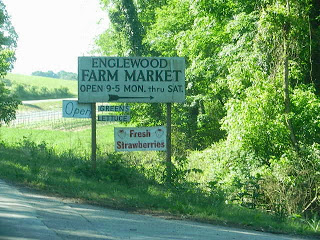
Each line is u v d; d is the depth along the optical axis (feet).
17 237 19.27
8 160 47.98
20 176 37.81
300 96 55.77
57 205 29.14
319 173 47.50
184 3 99.66
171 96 46.44
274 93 55.06
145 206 32.76
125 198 34.40
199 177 61.26
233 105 57.41
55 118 250.98
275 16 51.88
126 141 45.93
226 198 40.11
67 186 36.17
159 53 126.82
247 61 58.44
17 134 154.30
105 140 128.88
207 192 40.37
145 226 26.18
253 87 56.39
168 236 23.88
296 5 53.36
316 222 38.34
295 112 56.08
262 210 41.75
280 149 54.75
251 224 30.91
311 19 60.80
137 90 46.06
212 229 27.50
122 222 26.55
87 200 32.60
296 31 53.78
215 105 109.29
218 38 79.30
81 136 148.87
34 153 56.95
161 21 107.76
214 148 77.41
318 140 55.98
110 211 29.73
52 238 20.17
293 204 45.11
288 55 54.39
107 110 45.93
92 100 45.47
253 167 54.49
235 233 26.94
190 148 107.14
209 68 84.99
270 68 57.16
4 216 23.20
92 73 45.52
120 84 45.93
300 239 28.27
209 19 78.74
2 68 107.65
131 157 64.69
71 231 22.33
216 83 84.64
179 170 42.93
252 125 54.70
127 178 43.09
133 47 130.00
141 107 112.06
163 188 40.37
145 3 133.49
